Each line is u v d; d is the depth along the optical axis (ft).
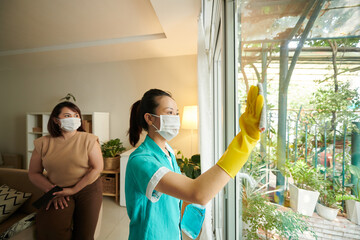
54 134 4.11
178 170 2.86
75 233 3.99
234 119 3.15
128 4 6.02
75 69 11.27
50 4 6.03
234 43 3.10
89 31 7.84
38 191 5.19
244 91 2.60
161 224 2.14
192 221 2.85
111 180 8.80
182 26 6.85
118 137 10.70
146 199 2.11
